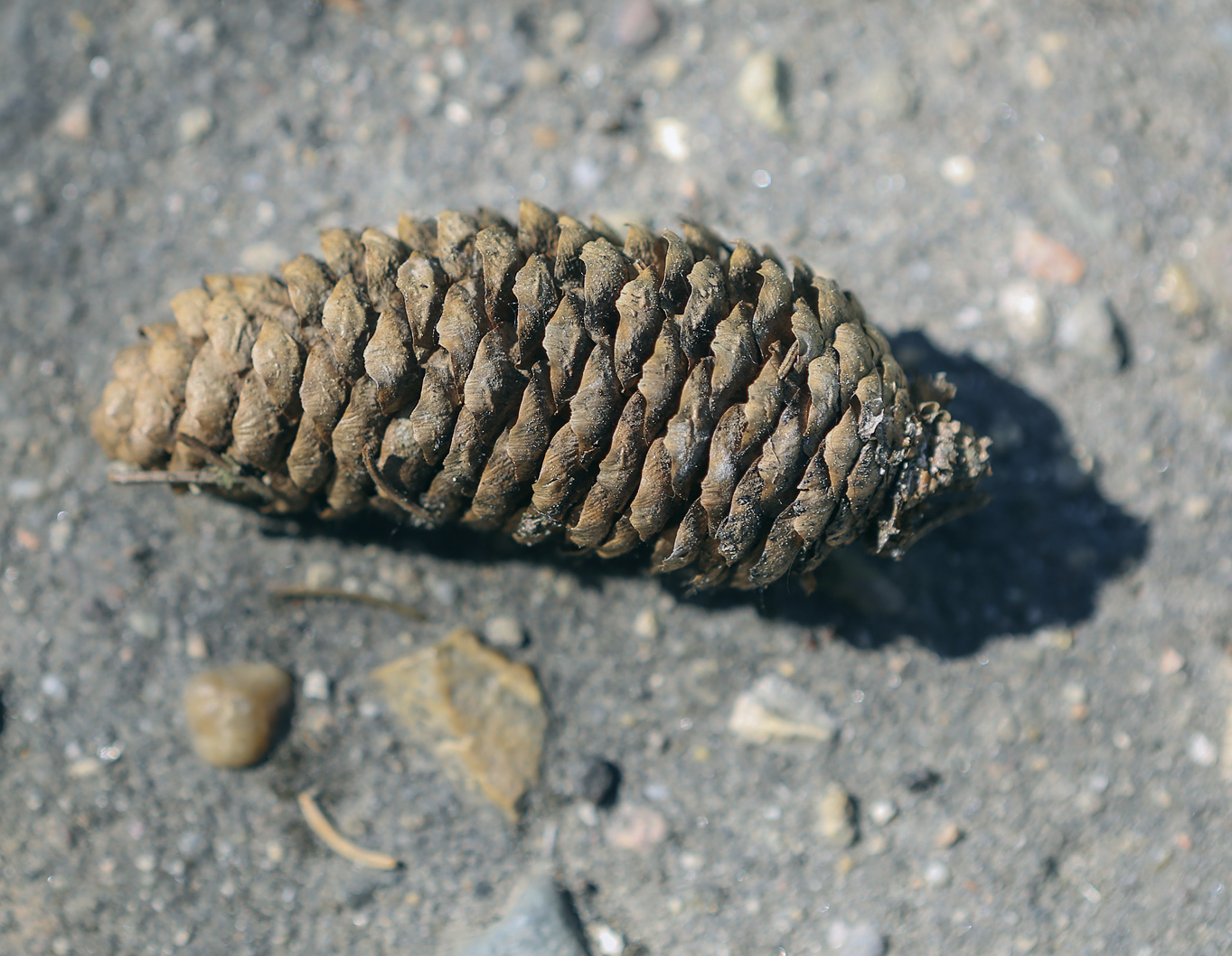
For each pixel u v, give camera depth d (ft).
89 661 1.07
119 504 1.08
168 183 1.10
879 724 1.08
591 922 1.08
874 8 1.12
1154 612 1.09
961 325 1.10
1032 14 1.12
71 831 1.07
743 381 1.00
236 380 1.01
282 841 1.07
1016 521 1.09
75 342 1.09
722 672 1.09
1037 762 1.08
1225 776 1.08
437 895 1.07
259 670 1.07
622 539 1.02
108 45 1.10
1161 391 1.10
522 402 1.00
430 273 1.00
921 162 1.11
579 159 1.11
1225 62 1.12
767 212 1.11
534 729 1.08
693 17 1.12
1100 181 1.11
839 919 1.08
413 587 1.08
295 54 1.11
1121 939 1.07
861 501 1.01
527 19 1.11
